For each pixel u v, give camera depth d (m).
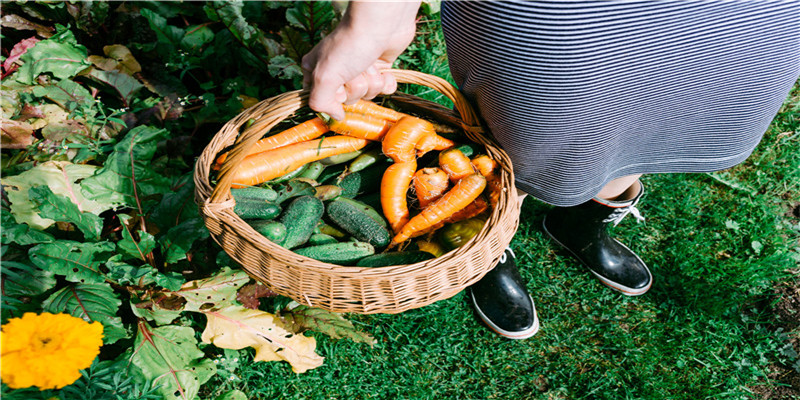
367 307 1.45
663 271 2.41
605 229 2.26
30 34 2.29
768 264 2.37
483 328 2.21
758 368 2.15
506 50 1.26
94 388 1.48
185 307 1.77
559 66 1.24
